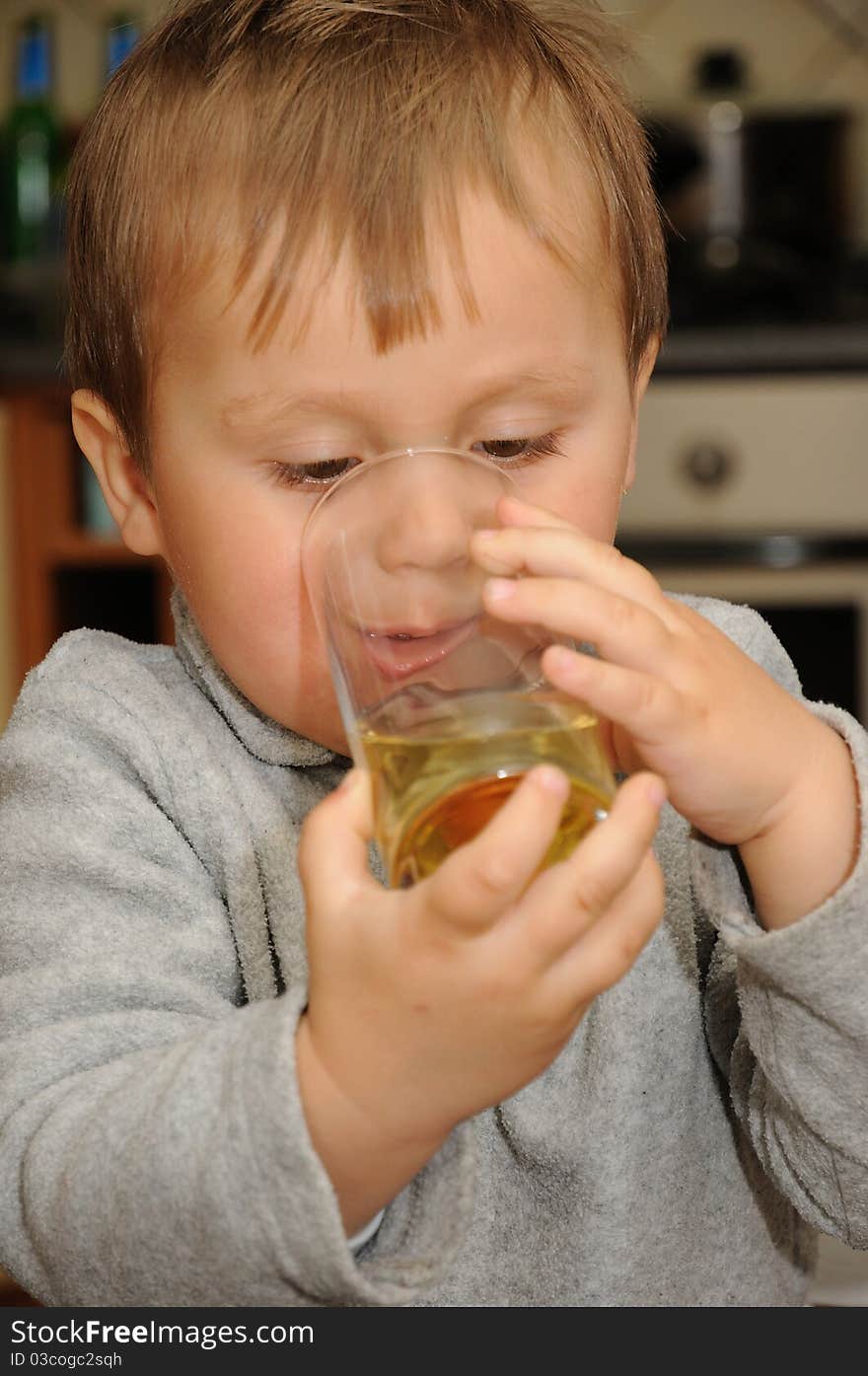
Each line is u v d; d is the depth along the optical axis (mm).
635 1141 918
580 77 916
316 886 609
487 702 625
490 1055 592
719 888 761
